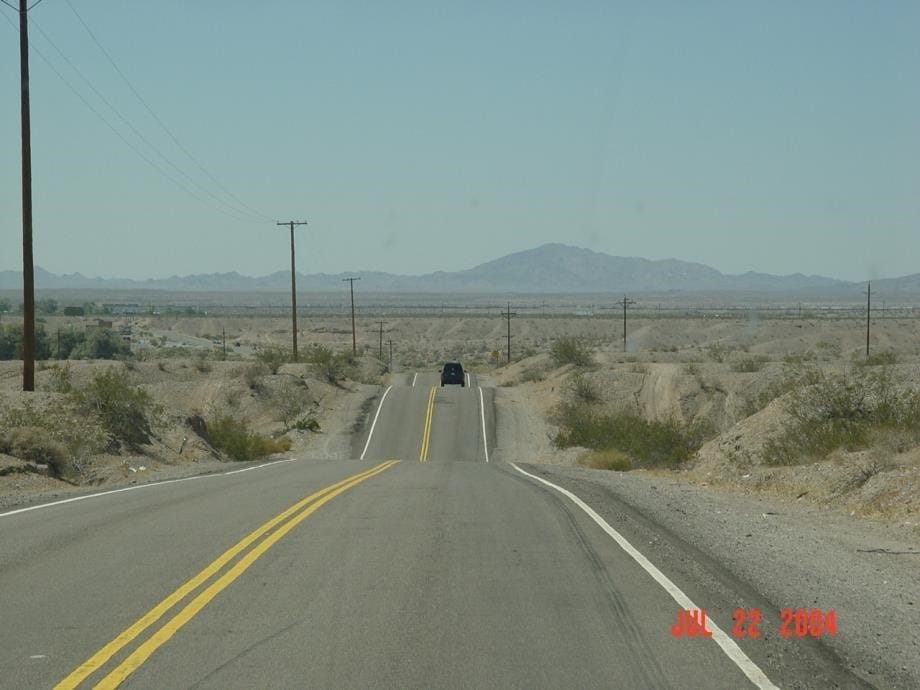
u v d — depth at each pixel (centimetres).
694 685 837
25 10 3872
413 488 2398
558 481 2695
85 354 11350
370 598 1148
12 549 1474
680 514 1923
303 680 843
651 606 1114
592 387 7769
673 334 18850
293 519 1786
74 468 3017
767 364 7519
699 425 4359
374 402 8219
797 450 2775
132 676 855
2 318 17450
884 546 1548
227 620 1048
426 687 826
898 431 2462
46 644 959
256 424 7375
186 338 18700
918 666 900
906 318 19888
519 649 938
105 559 1391
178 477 3072
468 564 1352
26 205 3953
